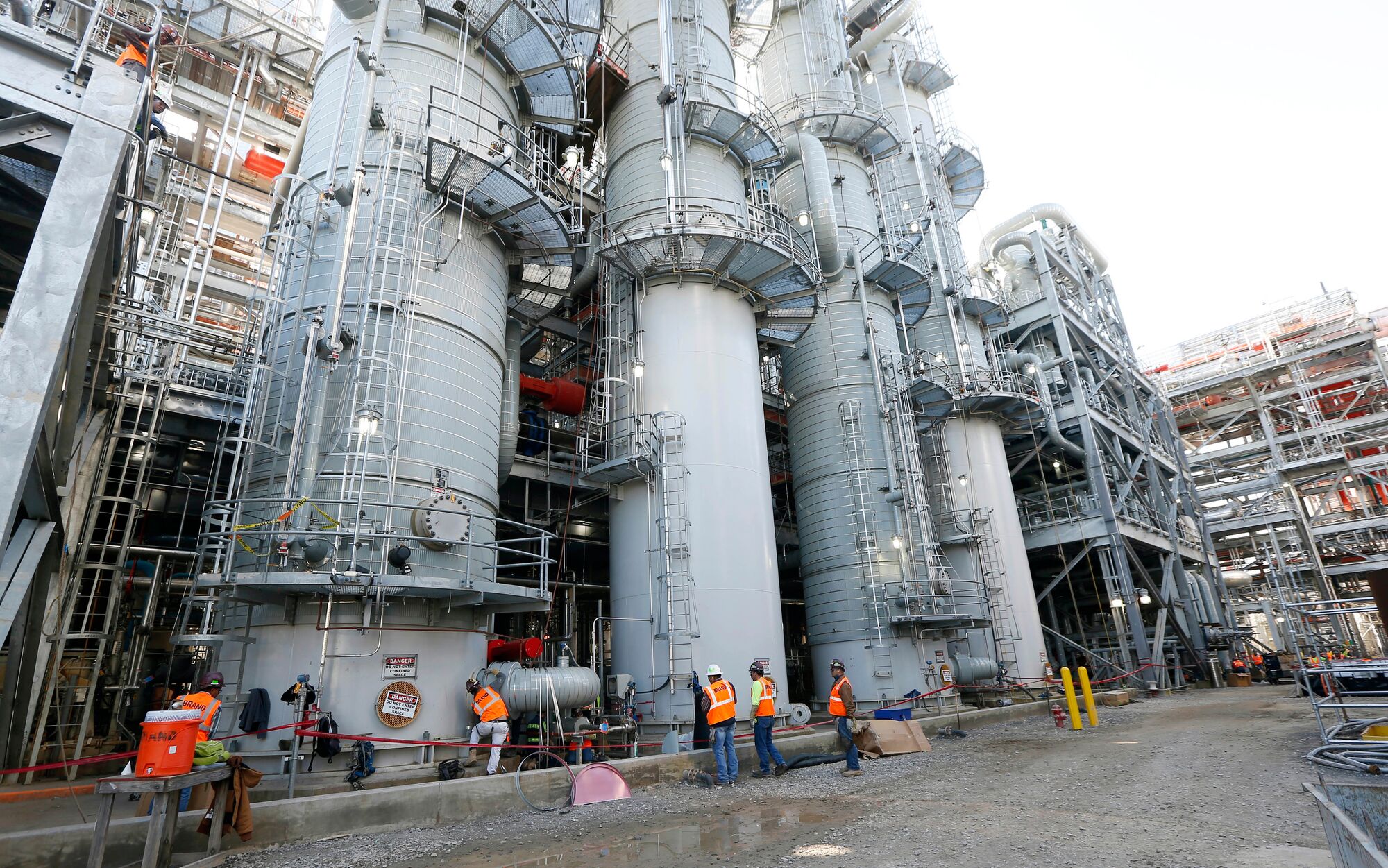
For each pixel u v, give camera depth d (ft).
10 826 27.32
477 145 50.62
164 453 57.72
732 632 57.82
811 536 84.74
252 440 41.57
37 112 24.71
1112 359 129.59
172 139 80.48
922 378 87.30
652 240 63.57
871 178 106.63
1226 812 25.94
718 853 23.35
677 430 62.28
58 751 41.86
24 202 33.32
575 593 81.51
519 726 42.65
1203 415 182.50
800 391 90.02
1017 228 140.36
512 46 55.21
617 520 65.10
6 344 21.52
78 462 45.42
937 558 79.82
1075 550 115.24
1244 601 167.02
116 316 43.09
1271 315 178.29
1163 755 40.50
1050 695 81.56
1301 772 33.19
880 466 82.07
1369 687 48.75
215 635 36.40
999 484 95.04
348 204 46.06
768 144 75.10
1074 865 20.26
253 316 53.16
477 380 48.96
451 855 24.32
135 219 38.06
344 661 38.37
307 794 33.83
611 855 23.63
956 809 28.40
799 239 81.20
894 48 128.06
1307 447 169.68
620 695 54.49
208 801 25.25
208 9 82.58
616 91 79.00
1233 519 157.58
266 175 92.58
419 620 41.32
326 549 37.22
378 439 42.06
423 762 38.91
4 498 20.01
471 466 47.01
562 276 63.21
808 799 32.19
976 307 106.52
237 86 83.71
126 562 52.90
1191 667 108.06
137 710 47.06
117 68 26.61
